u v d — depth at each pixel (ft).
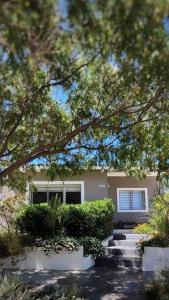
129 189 75.87
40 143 34.81
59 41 17.66
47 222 52.42
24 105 28.25
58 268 48.03
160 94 26.94
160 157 35.55
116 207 75.25
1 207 51.01
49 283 40.57
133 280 41.98
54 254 48.44
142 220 73.20
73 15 15.29
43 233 52.90
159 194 52.39
